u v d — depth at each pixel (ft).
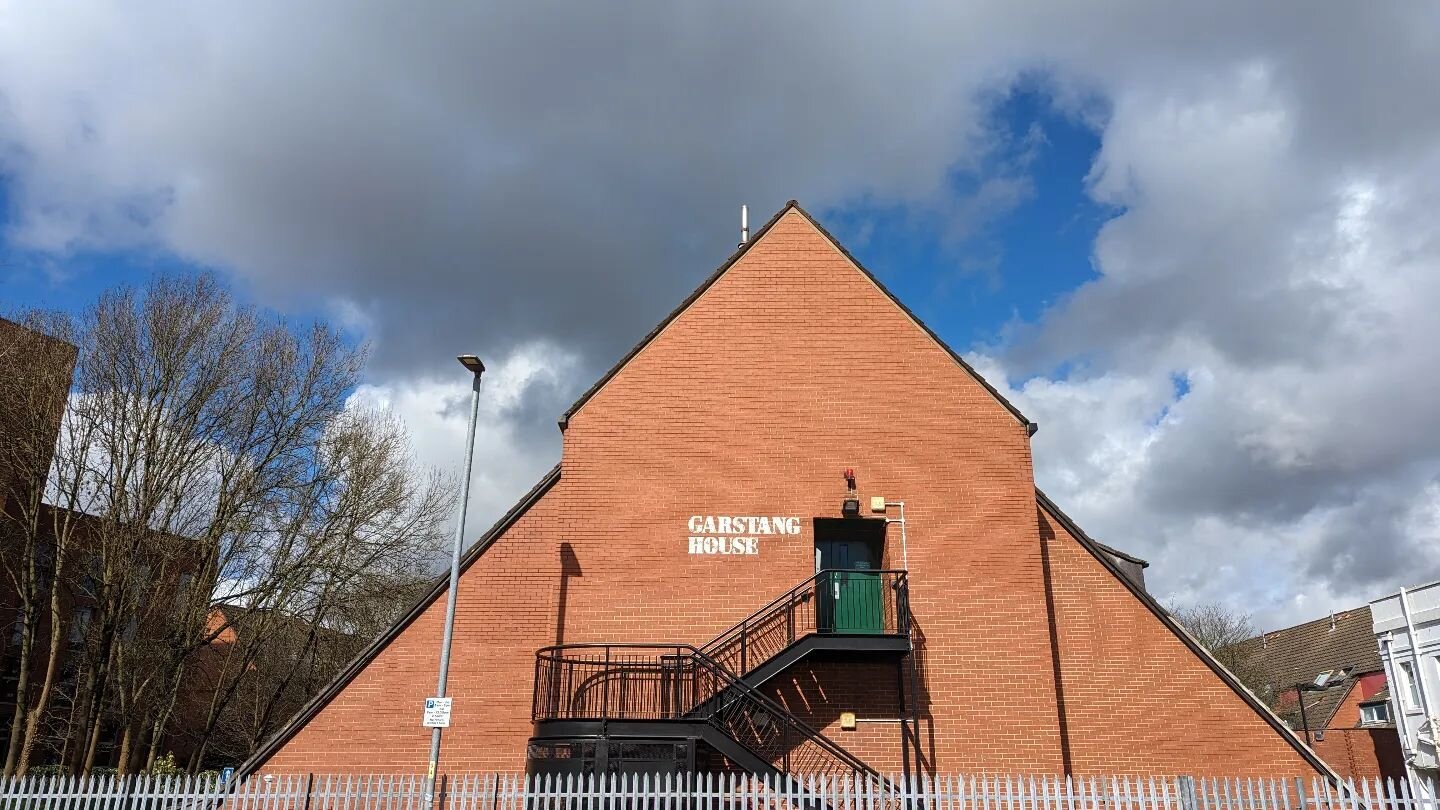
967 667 49.14
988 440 53.83
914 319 56.54
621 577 50.98
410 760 48.70
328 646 104.99
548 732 44.06
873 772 44.83
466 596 51.70
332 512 92.89
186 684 98.99
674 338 55.98
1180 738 49.49
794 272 57.67
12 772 69.51
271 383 84.89
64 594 76.38
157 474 75.25
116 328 75.05
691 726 43.09
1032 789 35.27
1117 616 51.90
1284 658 145.89
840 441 53.78
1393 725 100.27
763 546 51.60
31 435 72.59
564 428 54.03
